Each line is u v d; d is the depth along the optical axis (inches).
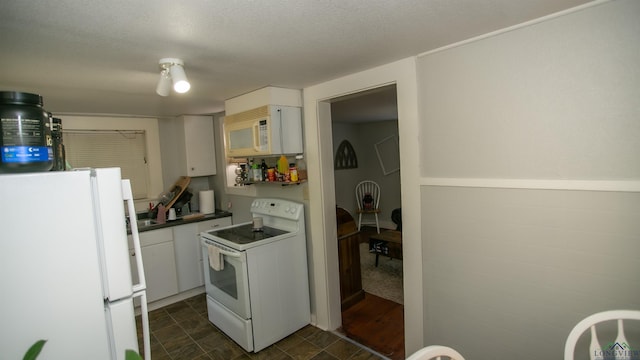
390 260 173.5
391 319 114.1
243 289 95.3
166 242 131.0
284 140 102.0
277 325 103.0
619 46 50.8
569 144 56.5
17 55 60.8
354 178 258.4
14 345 34.0
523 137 61.4
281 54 68.6
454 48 68.6
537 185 60.2
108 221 40.1
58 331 36.4
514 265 64.4
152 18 48.1
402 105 78.4
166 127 154.5
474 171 68.2
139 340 106.7
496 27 60.4
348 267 124.1
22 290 34.3
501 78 62.8
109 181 40.2
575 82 55.0
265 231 113.1
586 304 56.8
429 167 75.2
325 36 59.6
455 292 73.4
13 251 33.7
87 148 135.3
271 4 45.6
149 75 77.7
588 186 55.0
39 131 37.5
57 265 36.1
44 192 35.2
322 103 102.4
